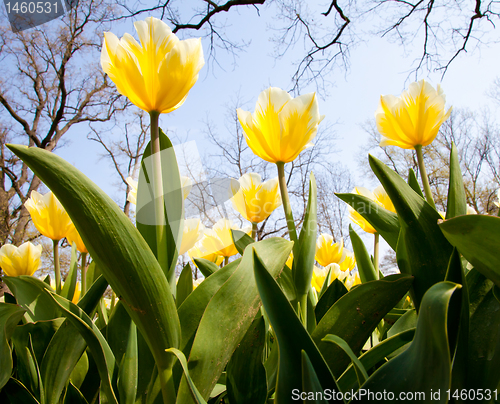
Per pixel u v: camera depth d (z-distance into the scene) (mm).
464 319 224
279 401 189
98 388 331
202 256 457
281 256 297
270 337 427
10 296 431
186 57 304
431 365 156
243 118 383
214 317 245
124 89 303
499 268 204
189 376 219
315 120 368
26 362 313
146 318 224
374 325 262
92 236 213
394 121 408
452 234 210
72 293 460
